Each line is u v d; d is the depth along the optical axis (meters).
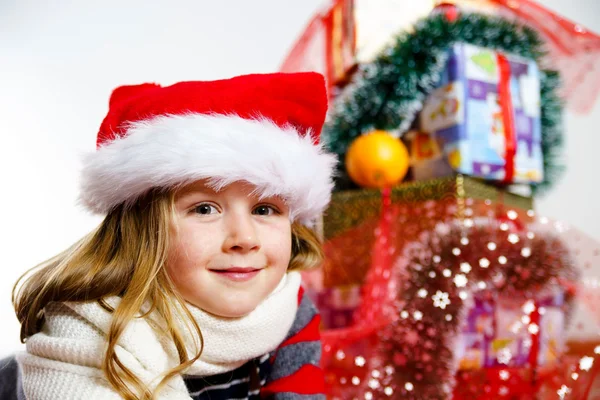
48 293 0.63
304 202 0.65
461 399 0.93
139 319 0.60
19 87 1.43
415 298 0.94
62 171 1.44
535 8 1.36
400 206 1.10
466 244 0.94
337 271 1.19
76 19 1.47
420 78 1.14
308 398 0.72
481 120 1.08
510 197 1.16
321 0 1.64
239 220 0.59
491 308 0.97
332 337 1.01
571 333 1.02
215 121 0.59
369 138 1.15
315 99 0.67
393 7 1.22
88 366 0.58
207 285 0.58
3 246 1.38
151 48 1.51
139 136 0.59
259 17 1.59
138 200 0.65
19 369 0.70
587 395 0.91
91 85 1.48
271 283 0.62
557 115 1.33
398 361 0.92
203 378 0.70
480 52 1.11
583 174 1.66
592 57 1.38
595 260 1.01
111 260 0.65
